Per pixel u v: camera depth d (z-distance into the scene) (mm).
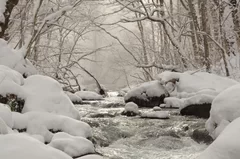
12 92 5695
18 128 5027
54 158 2553
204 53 14047
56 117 5375
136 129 7668
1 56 8023
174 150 6176
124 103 12719
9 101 5590
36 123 5164
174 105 11047
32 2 11375
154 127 7773
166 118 8820
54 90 6207
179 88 11977
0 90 5609
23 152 2508
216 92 9586
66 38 16719
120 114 9680
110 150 6121
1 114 4180
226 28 15039
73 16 13922
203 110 8906
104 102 13523
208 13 15742
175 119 8656
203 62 13805
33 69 8633
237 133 3414
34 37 9531
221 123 5781
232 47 15273
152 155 5816
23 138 2746
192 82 11852
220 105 5922
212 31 15609
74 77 15445
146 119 8758
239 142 3266
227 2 14250
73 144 4410
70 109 5996
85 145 4520
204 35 13516
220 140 3422
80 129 5289
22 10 11047
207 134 6387
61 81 14219
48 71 13648
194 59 14742
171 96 11992
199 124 7750
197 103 9047
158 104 11945
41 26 9766
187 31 14695
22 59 8367
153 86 12234
